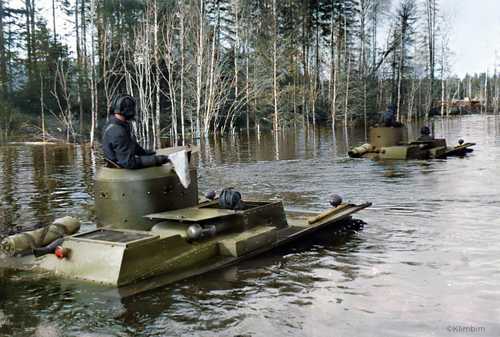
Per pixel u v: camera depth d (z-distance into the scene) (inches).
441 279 233.9
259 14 1886.1
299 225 319.0
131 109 278.2
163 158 277.1
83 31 1694.1
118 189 270.7
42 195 515.2
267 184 567.5
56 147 1244.5
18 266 250.4
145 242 233.9
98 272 227.8
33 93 1636.3
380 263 260.1
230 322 191.2
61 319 195.0
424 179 565.6
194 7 1483.8
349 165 726.5
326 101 2175.2
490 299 208.8
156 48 1299.2
